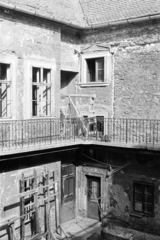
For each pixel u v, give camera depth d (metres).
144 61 13.70
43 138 13.34
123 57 14.27
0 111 12.34
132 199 13.48
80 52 15.54
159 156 12.68
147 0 14.27
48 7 13.95
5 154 10.72
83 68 15.50
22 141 11.67
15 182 11.85
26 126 12.70
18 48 12.27
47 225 12.42
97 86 15.12
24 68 12.52
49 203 12.96
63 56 14.82
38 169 12.76
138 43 13.79
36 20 12.90
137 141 13.88
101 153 14.39
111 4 15.24
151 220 12.98
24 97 12.59
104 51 14.77
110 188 14.16
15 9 11.74
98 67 15.21
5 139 11.98
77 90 15.77
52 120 13.72
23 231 11.44
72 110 15.56
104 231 13.40
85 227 14.13
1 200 11.35
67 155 14.54
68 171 14.72
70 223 14.54
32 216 12.37
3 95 12.33
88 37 15.23
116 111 14.64
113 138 13.98
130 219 13.53
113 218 14.05
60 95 14.32
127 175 13.62
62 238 12.97
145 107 13.80
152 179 12.93
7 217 11.45
